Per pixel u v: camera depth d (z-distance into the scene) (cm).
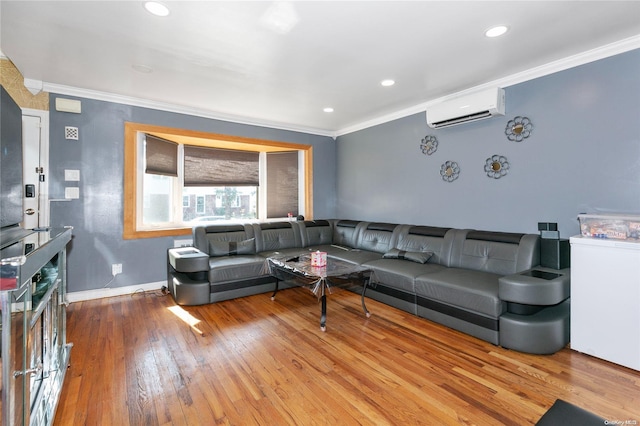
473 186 361
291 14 210
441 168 395
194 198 473
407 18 216
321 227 516
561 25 226
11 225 214
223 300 359
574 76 279
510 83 321
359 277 298
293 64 287
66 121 347
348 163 544
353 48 258
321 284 274
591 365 218
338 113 450
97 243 367
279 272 330
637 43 244
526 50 264
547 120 297
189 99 384
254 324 294
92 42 246
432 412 173
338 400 184
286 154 546
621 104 254
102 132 367
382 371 214
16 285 104
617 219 228
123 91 357
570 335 243
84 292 360
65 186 348
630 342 211
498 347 246
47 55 268
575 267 237
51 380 171
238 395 188
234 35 236
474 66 295
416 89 354
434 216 406
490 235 326
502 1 198
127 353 238
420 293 303
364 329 283
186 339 262
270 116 462
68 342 254
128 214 382
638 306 207
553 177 295
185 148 463
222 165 495
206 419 168
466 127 366
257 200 536
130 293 387
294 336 268
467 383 199
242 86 341
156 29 228
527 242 293
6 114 181
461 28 229
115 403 180
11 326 108
